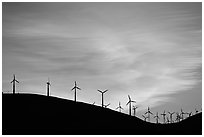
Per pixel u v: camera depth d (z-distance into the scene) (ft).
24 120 333.01
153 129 383.45
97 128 347.15
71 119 363.97
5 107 359.66
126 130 357.20
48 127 324.60
